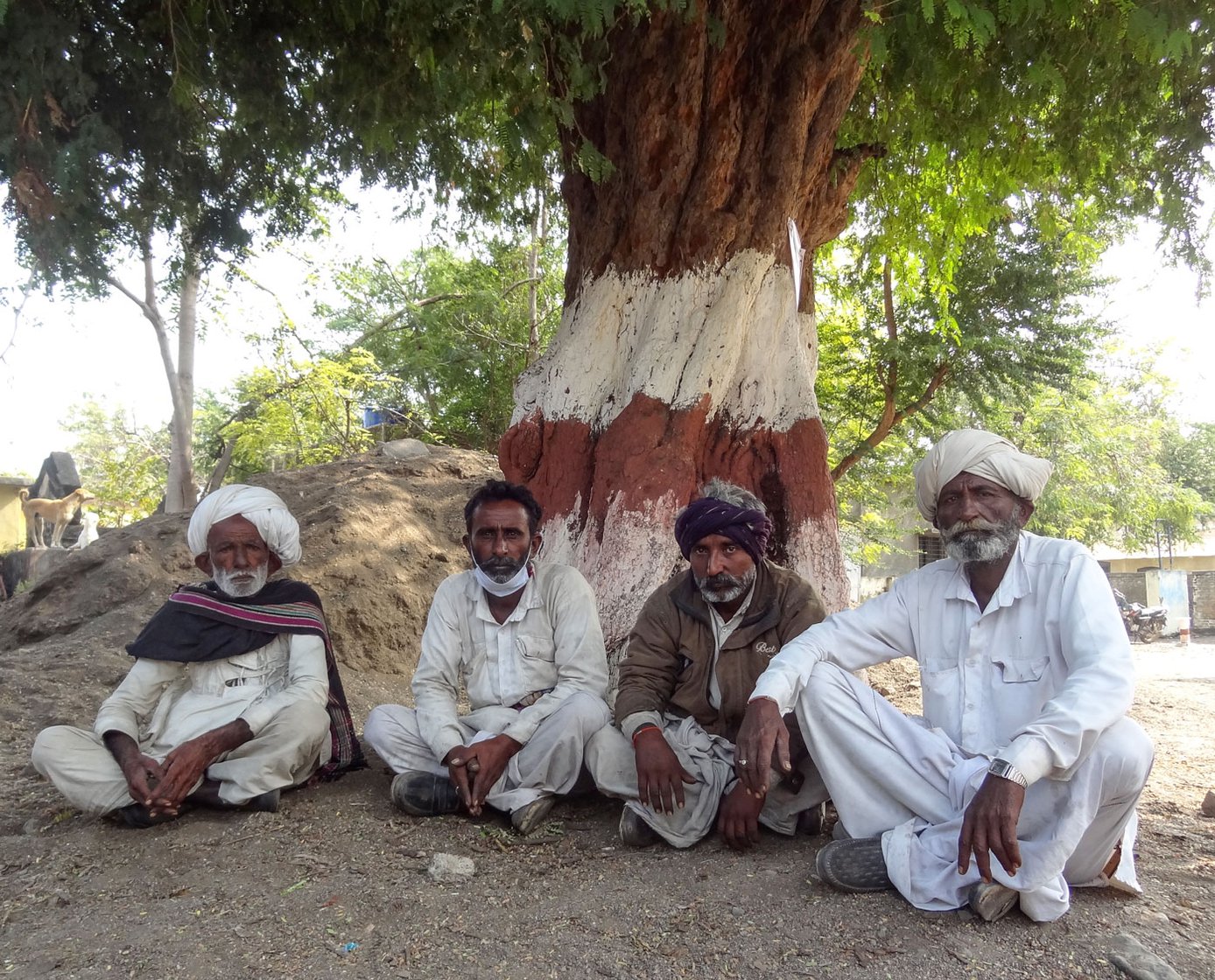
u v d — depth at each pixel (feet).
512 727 11.50
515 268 65.57
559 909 8.96
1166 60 17.67
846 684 9.56
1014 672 9.21
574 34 14.83
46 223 14.19
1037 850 8.14
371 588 21.53
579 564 15.99
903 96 22.65
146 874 10.02
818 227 18.58
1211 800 12.22
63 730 11.44
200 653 12.12
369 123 16.69
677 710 11.59
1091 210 27.25
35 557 54.39
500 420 64.69
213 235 18.71
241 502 12.62
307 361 58.49
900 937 8.13
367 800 12.41
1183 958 7.65
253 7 15.78
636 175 16.96
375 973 7.82
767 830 11.22
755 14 16.76
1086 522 75.82
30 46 12.41
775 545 16.26
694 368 16.30
